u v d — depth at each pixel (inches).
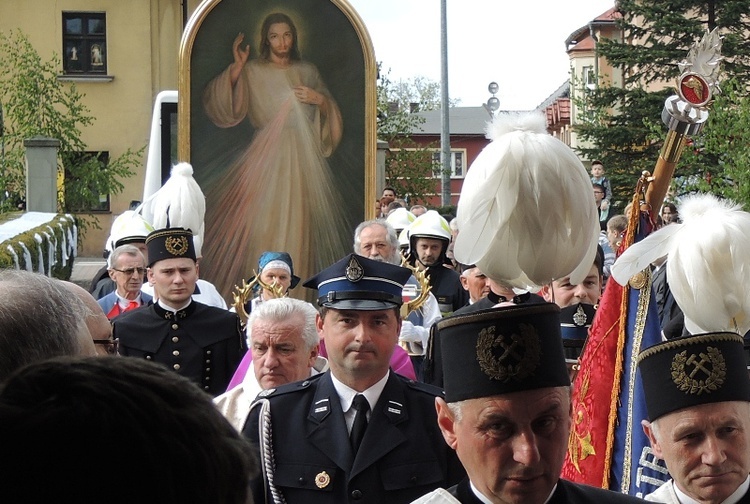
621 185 1033.5
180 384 56.1
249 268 540.7
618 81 1408.7
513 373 107.0
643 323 172.2
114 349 135.3
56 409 51.2
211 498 53.0
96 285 402.9
